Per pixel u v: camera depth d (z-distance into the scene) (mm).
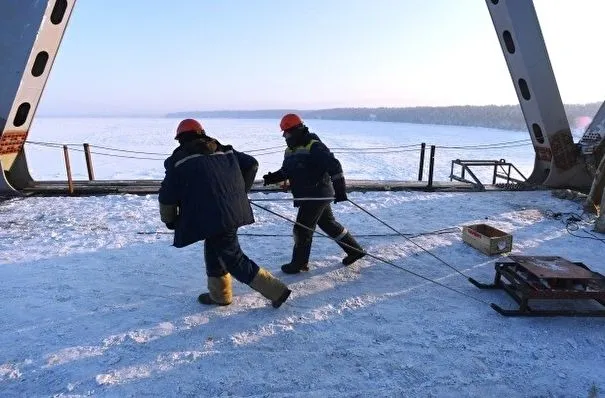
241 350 3137
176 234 3410
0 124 7102
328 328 3459
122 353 3068
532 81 8336
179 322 3486
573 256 5145
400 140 49938
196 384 2766
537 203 7746
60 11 6961
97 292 3988
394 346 3229
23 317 3523
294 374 2883
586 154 8656
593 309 3793
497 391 2768
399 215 6863
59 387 2713
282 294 3676
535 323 3576
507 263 4191
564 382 2865
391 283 4320
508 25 8148
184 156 3320
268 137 51938
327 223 4449
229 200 3393
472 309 3809
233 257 3498
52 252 4957
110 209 6777
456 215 6902
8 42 6656
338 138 53500
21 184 8203
